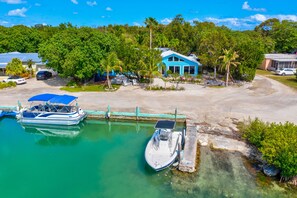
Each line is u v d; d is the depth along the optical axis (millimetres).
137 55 40062
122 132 25984
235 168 17875
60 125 26469
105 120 27969
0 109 29062
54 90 37625
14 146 23078
